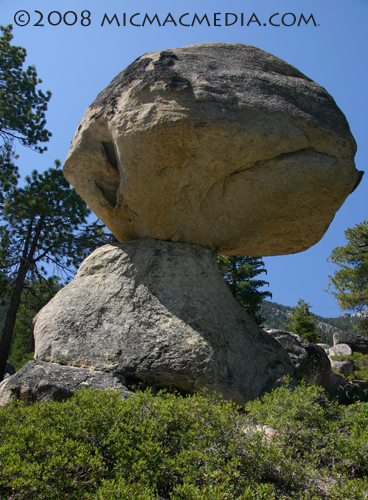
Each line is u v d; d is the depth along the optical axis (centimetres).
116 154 616
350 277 1873
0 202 1473
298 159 575
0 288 1420
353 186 607
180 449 321
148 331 523
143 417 344
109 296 564
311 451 350
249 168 578
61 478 265
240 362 532
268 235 650
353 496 269
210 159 564
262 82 594
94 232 1568
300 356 762
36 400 451
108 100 621
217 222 618
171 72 571
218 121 546
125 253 610
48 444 298
